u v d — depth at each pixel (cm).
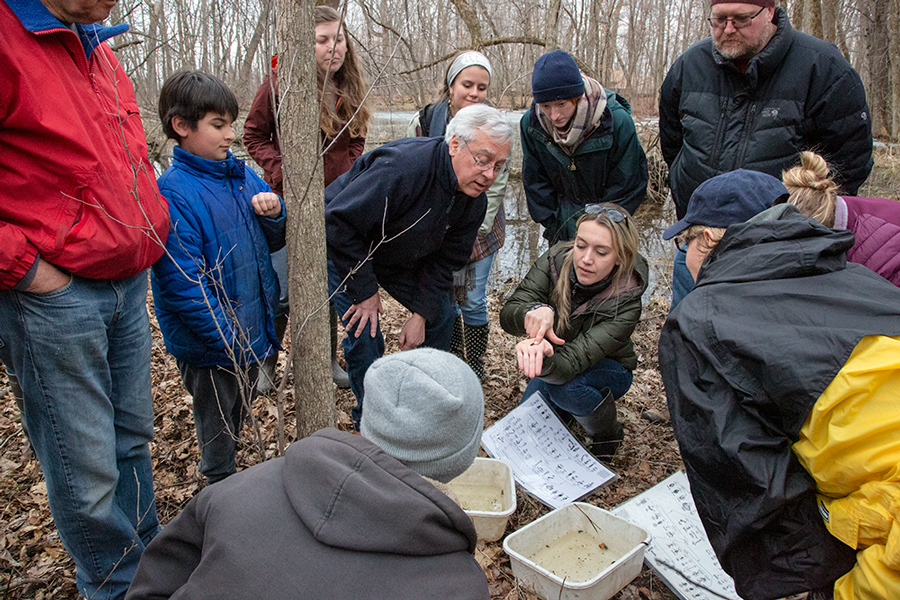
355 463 108
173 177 218
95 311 175
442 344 310
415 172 239
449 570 105
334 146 324
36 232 159
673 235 212
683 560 222
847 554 155
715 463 159
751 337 153
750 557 165
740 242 174
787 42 277
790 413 148
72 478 175
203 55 898
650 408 346
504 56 1016
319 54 303
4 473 269
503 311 304
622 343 278
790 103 284
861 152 291
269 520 108
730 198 192
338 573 102
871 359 140
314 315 208
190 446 295
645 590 216
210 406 236
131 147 187
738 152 297
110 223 171
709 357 159
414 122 356
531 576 205
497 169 241
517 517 252
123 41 743
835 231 167
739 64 291
